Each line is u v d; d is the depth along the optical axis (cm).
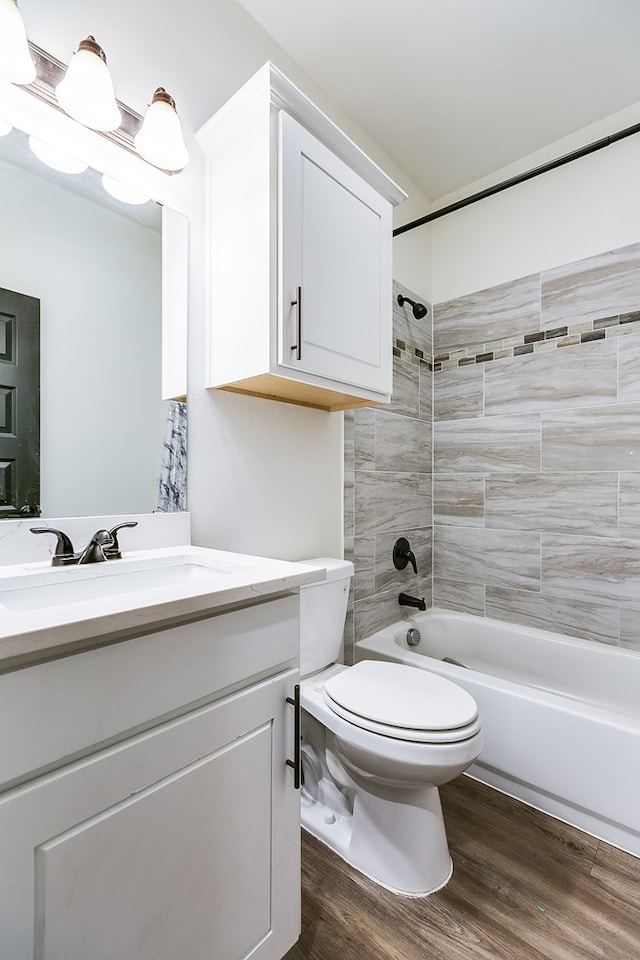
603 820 129
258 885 78
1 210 95
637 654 175
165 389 123
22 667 49
